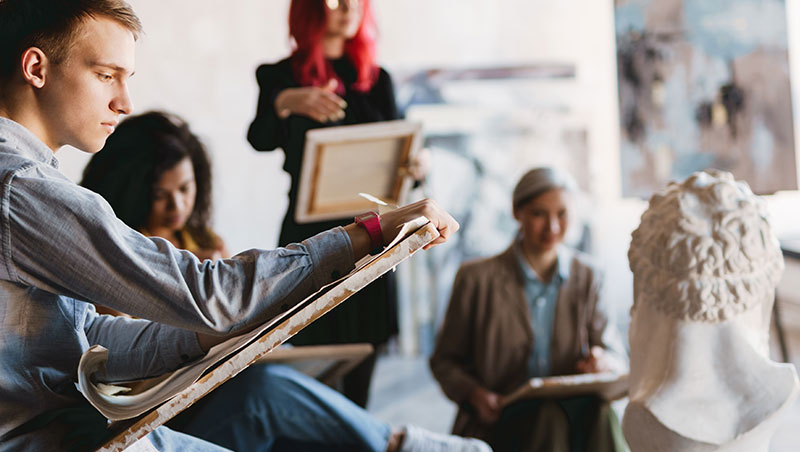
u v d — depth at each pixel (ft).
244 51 19.12
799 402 14.84
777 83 18.25
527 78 19.72
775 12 18.25
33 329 4.46
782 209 19.38
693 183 5.56
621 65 18.47
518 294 10.23
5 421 4.40
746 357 5.37
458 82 19.66
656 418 5.34
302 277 4.40
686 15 18.30
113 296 4.29
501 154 19.44
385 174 10.89
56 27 4.48
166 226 10.04
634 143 18.51
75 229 4.24
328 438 7.78
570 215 10.28
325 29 11.48
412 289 19.25
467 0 19.83
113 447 4.28
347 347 8.39
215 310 4.28
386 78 12.03
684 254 5.38
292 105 11.13
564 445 8.43
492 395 9.68
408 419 15.48
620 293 19.52
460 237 19.24
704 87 18.35
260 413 7.52
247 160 19.16
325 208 10.84
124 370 4.83
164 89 18.88
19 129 4.46
